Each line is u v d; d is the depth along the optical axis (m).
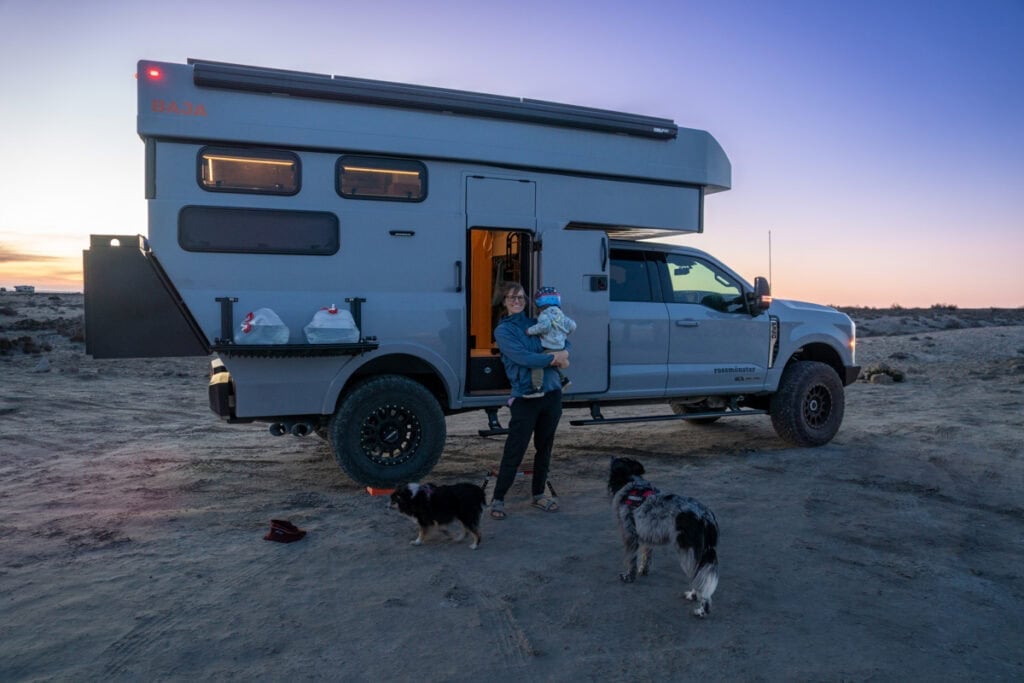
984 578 4.44
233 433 9.18
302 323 6.04
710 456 7.86
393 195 6.39
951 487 6.47
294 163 6.04
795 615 3.89
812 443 8.26
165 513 5.61
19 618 3.76
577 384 6.99
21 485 6.48
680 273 7.90
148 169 5.68
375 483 6.17
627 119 7.19
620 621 3.81
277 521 5.07
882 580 4.39
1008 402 11.50
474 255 8.06
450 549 4.85
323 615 3.84
